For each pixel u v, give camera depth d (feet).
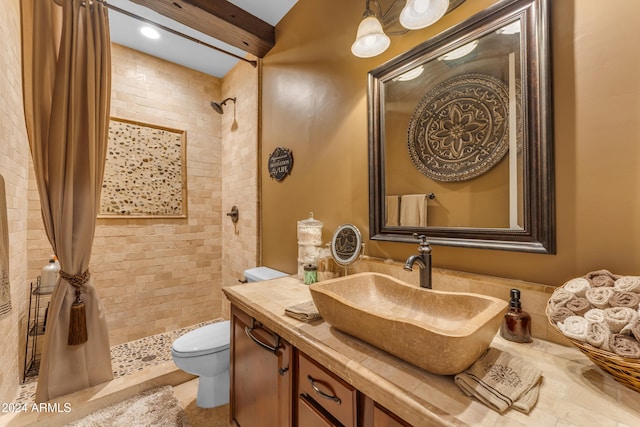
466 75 3.29
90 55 5.13
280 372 3.21
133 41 7.75
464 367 1.99
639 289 1.97
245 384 4.06
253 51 7.14
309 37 5.80
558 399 1.84
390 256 4.18
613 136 2.36
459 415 1.69
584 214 2.51
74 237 5.11
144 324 8.34
